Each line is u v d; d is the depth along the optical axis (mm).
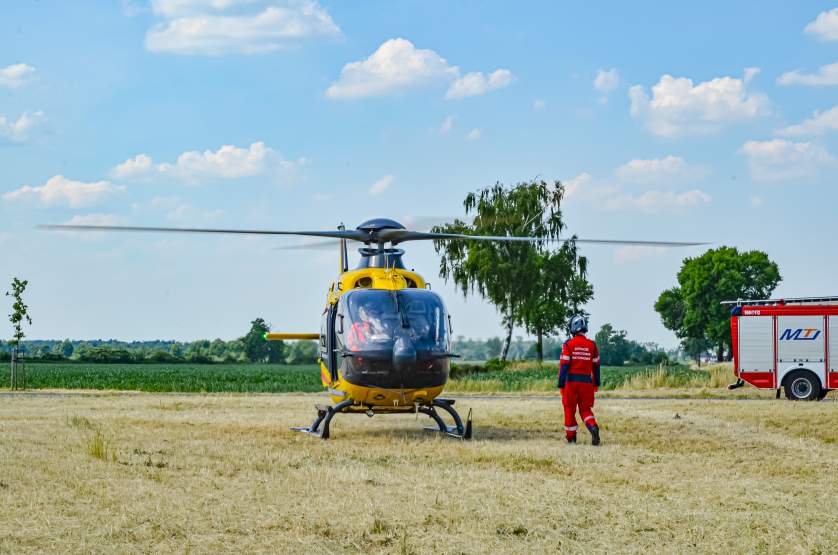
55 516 8492
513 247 66750
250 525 8375
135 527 8227
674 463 12312
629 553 7668
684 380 34781
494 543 7906
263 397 26844
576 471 11625
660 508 9273
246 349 145625
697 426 16938
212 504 9219
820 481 11000
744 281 92625
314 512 8906
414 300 15102
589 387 14562
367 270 15688
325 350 16172
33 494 9391
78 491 9617
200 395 28500
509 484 10461
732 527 8484
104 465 11312
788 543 7984
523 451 13312
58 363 114188
